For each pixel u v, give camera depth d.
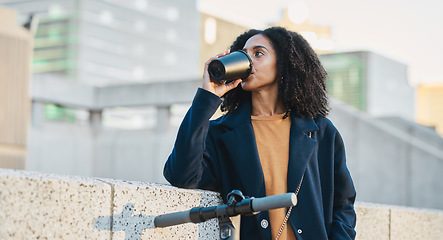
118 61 94.44
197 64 103.88
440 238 4.32
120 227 2.07
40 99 29.00
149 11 98.94
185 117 2.30
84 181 1.98
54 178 1.89
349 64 44.84
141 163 28.48
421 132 20.23
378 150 20.52
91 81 91.06
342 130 21.08
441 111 138.12
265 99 2.52
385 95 64.25
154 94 27.59
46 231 1.85
